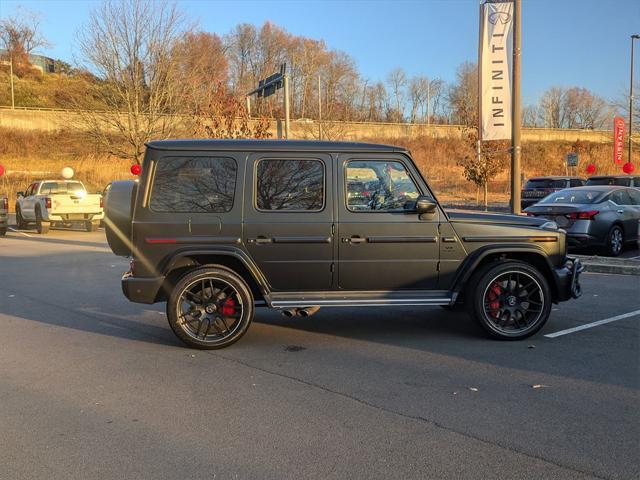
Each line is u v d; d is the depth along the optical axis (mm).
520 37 13195
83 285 9867
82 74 29953
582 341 6125
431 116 89188
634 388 4695
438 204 6012
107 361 5551
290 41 80812
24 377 5078
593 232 12344
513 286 6176
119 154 30406
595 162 54000
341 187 5945
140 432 3914
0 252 14711
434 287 6113
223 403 4434
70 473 3357
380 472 3332
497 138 13547
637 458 3484
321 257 5938
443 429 3916
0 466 3443
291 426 3992
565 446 3646
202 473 3346
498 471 3332
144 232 5793
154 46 29547
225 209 5867
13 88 72625
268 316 7422
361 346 6023
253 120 27891
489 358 5551
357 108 85000
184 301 5887
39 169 44406
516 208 13602
